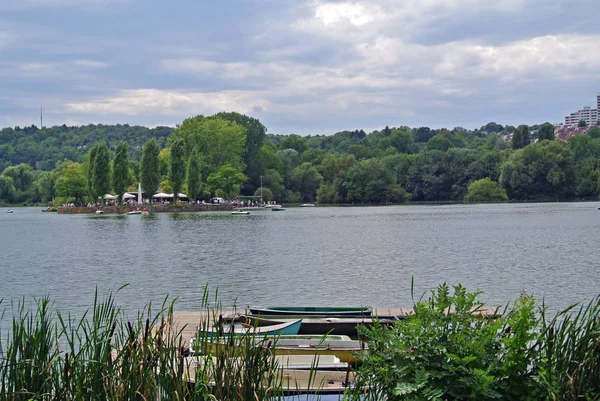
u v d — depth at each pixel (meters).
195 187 124.00
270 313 18.00
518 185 144.50
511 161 146.75
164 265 37.94
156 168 120.75
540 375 6.44
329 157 170.88
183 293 27.53
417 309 7.24
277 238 57.72
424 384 6.55
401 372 6.81
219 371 6.87
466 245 48.09
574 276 30.77
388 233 62.12
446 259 38.97
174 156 122.19
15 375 6.75
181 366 6.91
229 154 143.12
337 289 28.12
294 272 33.84
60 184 139.12
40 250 49.50
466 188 155.12
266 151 160.38
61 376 6.90
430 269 34.41
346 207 146.50
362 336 9.27
